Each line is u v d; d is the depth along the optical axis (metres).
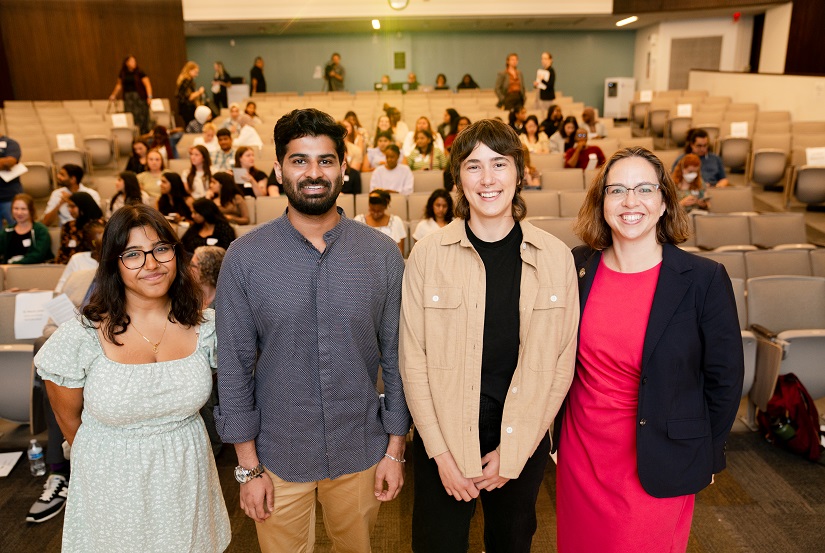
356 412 1.74
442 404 1.65
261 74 14.70
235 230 4.46
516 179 1.62
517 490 1.77
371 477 1.84
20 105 11.73
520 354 1.64
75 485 1.69
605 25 16.33
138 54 14.16
